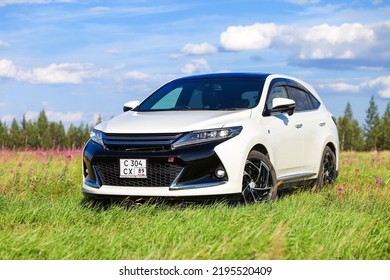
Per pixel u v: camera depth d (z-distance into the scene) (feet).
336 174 29.22
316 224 16.43
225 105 23.20
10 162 40.40
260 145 21.94
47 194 25.84
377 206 20.67
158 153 20.31
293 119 25.29
